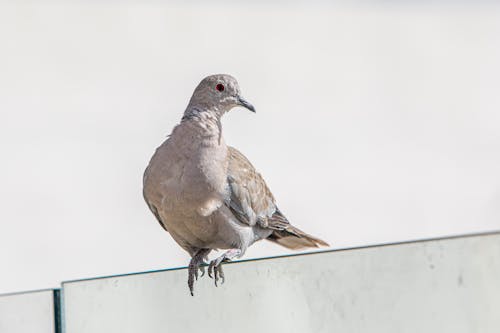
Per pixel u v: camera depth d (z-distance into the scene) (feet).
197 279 20.16
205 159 25.44
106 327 20.74
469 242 15.53
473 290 15.44
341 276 17.25
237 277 19.16
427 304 16.06
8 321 21.97
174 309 20.22
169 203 25.55
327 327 17.40
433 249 16.03
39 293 21.56
